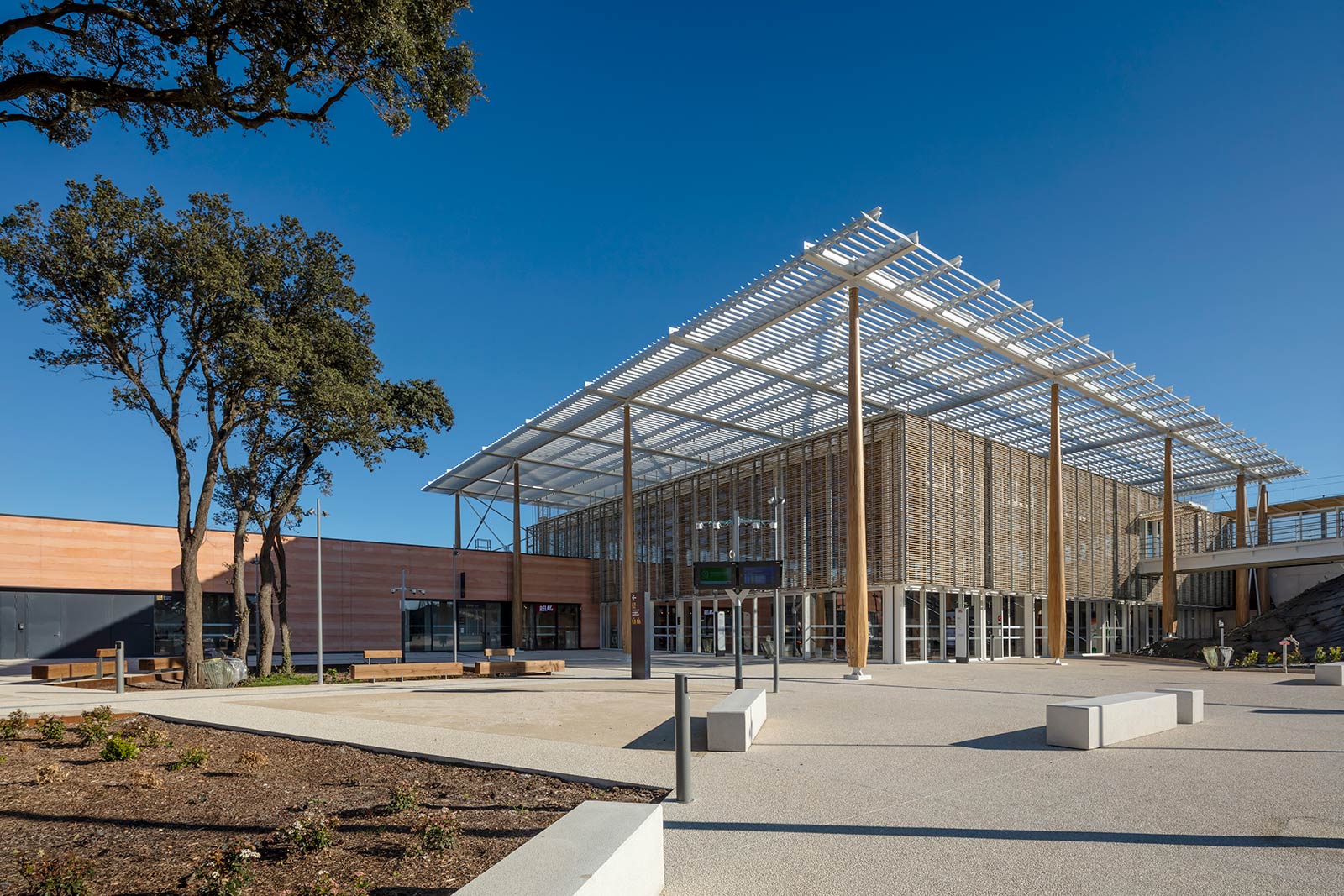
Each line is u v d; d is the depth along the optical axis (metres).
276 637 38.72
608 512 53.59
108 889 5.02
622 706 15.71
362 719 13.34
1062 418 38.25
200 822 6.61
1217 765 9.41
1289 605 40.16
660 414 39.25
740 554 41.66
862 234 23.91
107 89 9.02
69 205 19.25
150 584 35.44
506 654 40.91
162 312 20.70
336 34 9.20
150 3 8.81
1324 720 13.51
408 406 27.16
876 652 33.78
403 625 44.16
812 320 29.00
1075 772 9.00
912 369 32.22
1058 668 30.42
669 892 5.18
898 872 5.55
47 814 6.87
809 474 38.31
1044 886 5.27
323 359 23.70
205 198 21.72
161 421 21.16
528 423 41.47
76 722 12.12
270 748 10.45
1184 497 53.03
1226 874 5.50
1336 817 7.01
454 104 10.52
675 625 46.78
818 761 9.63
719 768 9.16
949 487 35.72
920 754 10.14
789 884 5.31
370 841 5.95
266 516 26.00
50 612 33.81
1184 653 38.16
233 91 9.65
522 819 6.62
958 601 35.59
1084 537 44.25
